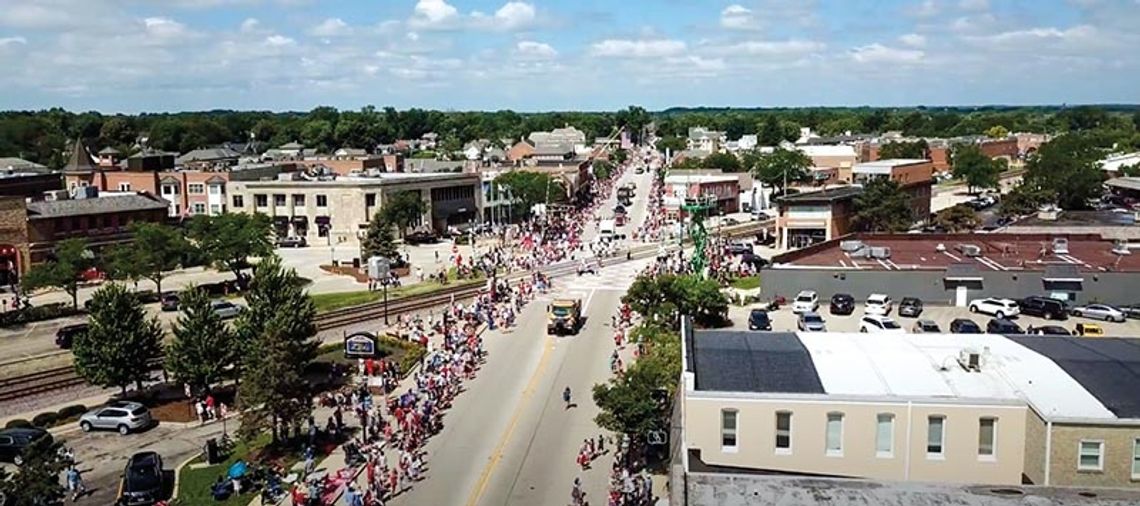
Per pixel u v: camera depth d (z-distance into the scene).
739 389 41.44
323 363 79.31
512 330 91.31
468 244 150.38
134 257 102.25
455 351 80.88
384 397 69.50
